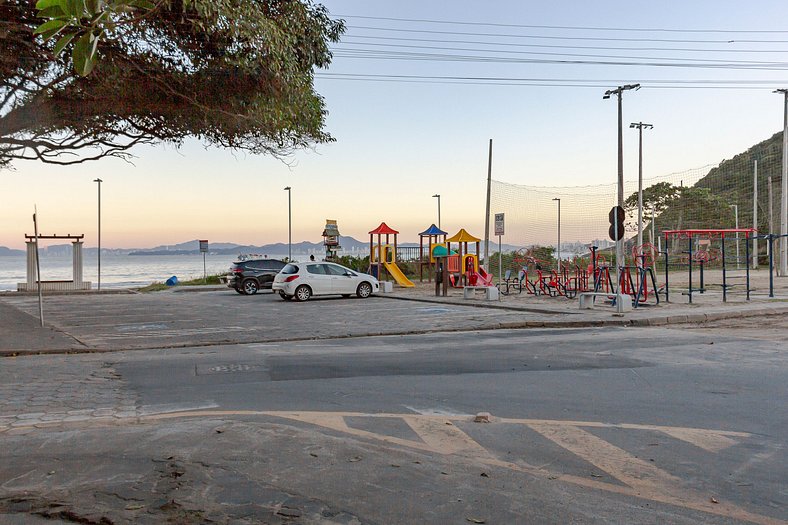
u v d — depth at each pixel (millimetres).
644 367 10086
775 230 56344
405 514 4125
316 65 16750
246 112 15594
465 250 35406
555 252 33188
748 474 5121
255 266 32906
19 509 4191
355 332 15570
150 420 6820
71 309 23688
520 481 4840
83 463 5074
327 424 6617
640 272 22844
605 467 5285
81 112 16625
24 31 10250
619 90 24312
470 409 7395
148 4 2816
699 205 50938
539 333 15133
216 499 4316
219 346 13742
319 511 4141
